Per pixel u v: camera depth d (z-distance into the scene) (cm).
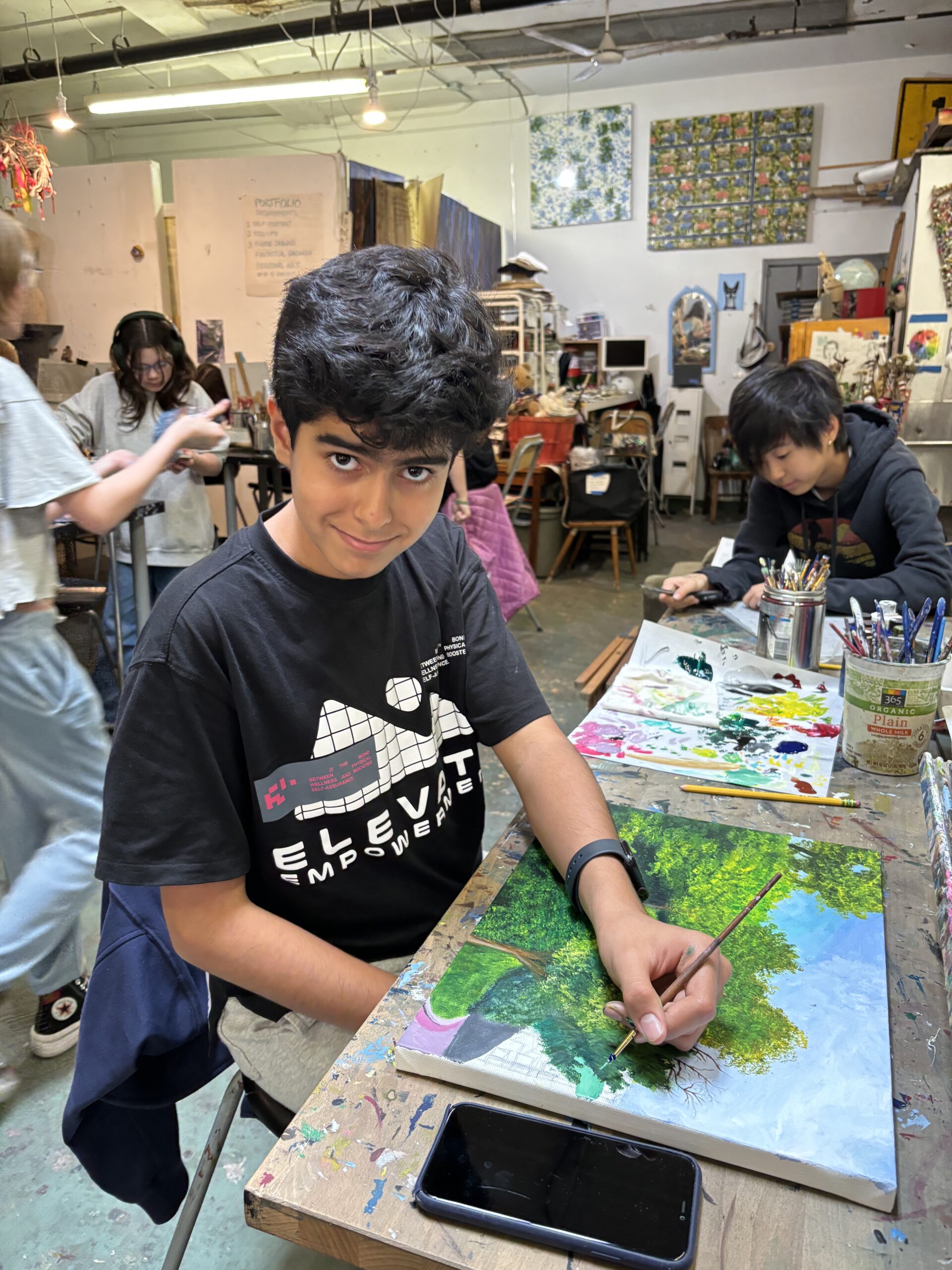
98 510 150
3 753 124
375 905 81
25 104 764
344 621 72
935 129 346
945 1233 45
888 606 107
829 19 582
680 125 725
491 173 789
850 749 101
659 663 128
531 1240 45
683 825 84
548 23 586
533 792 80
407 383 51
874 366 412
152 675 65
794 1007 59
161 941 82
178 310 487
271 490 390
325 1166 50
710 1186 48
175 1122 86
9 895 127
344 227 457
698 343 763
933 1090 54
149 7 543
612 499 495
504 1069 54
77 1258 121
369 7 510
